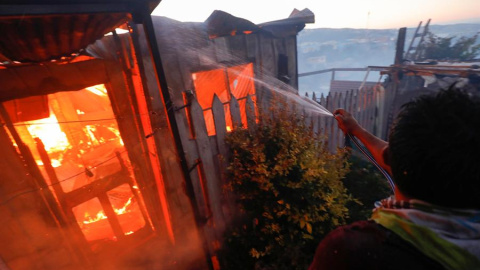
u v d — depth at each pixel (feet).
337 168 10.95
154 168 14.23
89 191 13.43
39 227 11.65
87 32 8.25
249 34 16.22
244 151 10.71
